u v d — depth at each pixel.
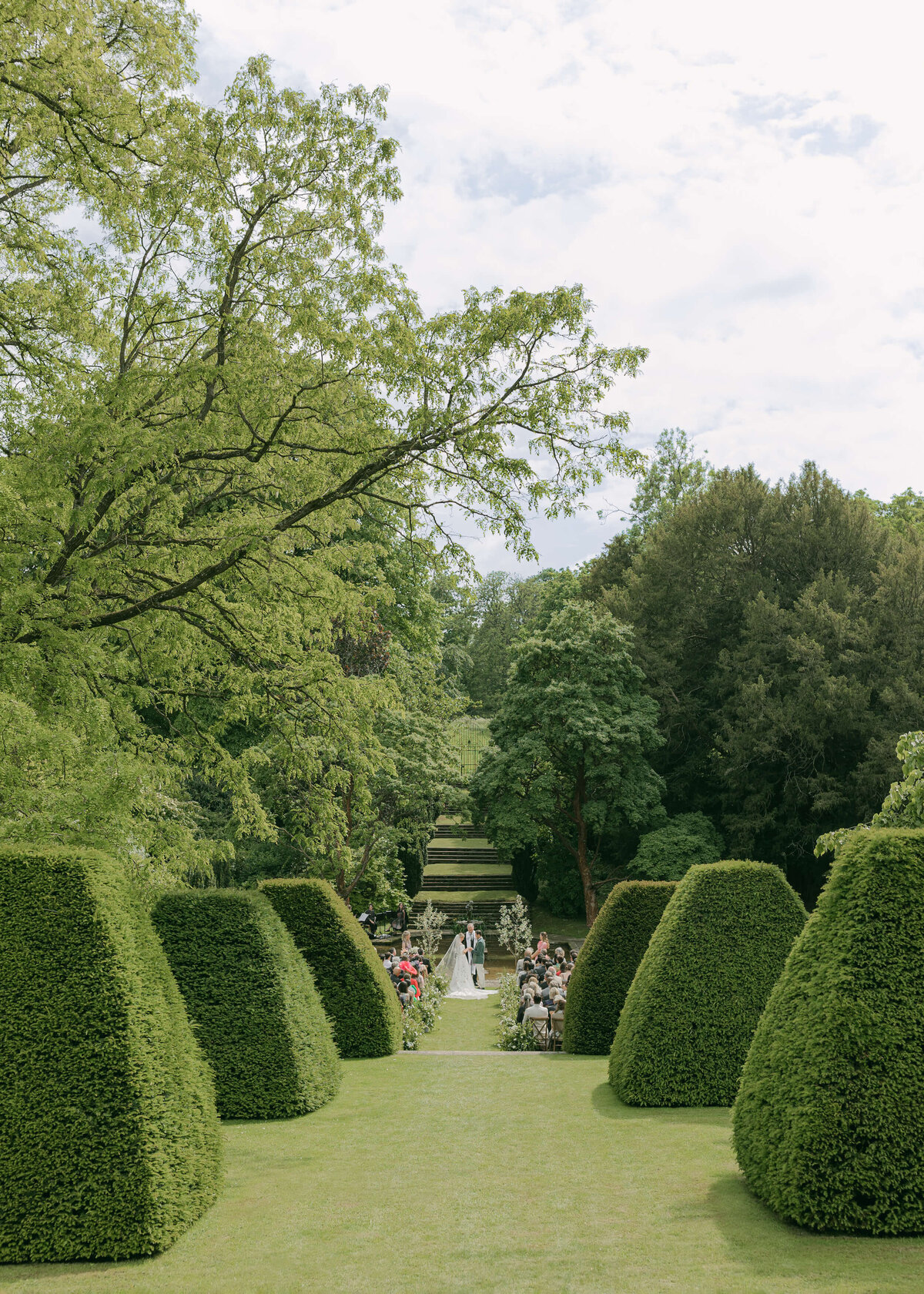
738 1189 6.45
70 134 10.63
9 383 11.66
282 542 11.27
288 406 10.69
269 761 13.44
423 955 26.61
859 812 25.92
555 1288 4.88
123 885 6.75
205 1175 6.43
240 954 9.69
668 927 9.98
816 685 26.83
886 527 31.73
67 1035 5.88
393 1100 9.94
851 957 6.00
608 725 28.52
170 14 11.66
